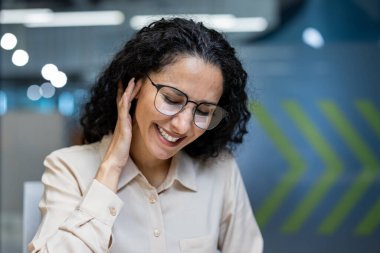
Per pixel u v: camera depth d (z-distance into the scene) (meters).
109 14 7.63
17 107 7.62
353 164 6.18
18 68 8.11
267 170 6.17
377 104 6.19
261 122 6.23
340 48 6.32
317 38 6.38
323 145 6.21
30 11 7.64
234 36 6.76
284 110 6.29
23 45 8.09
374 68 6.26
